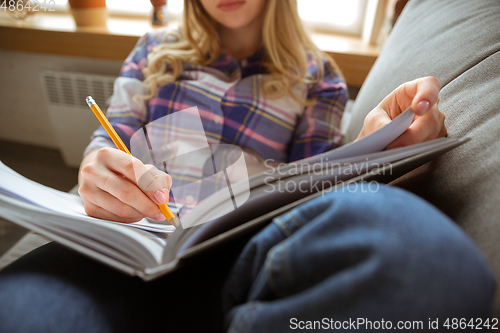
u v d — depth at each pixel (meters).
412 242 0.22
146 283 0.39
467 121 0.44
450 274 0.21
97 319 0.33
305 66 0.93
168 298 0.40
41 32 1.40
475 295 0.22
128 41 1.36
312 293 0.23
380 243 0.22
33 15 1.58
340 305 0.22
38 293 0.34
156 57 0.93
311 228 0.26
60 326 0.31
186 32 0.96
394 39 0.87
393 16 1.17
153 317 0.37
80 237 0.34
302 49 0.93
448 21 0.66
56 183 1.59
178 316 0.39
